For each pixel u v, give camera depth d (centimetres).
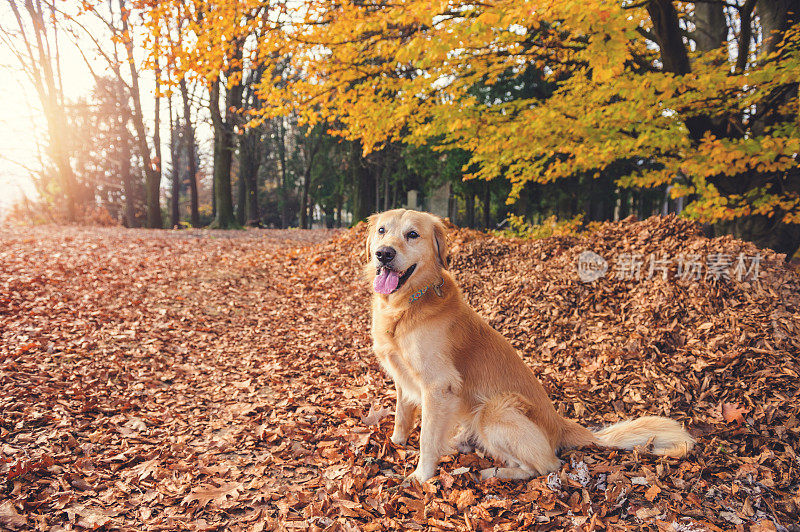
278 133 3506
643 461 300
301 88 658
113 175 3356
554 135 645
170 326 596
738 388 369
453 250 814
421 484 288
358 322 662
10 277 702
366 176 2284
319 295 782
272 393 434
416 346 303
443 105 673
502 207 2761
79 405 367
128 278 792
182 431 353
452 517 258
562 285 593
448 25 480
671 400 378
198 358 512
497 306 600
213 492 274
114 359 473
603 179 1945
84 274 784
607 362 445
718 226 779
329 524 247
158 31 602
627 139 591
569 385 422
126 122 2714
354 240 1041
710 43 830
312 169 3566
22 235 1219
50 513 243
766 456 298
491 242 825
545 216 2214
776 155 516
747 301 462
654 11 580
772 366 379
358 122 684
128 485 277
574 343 492
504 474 295
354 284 821
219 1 569
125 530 237
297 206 4528
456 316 314
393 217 316
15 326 514
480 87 1827
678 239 598
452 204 3419
